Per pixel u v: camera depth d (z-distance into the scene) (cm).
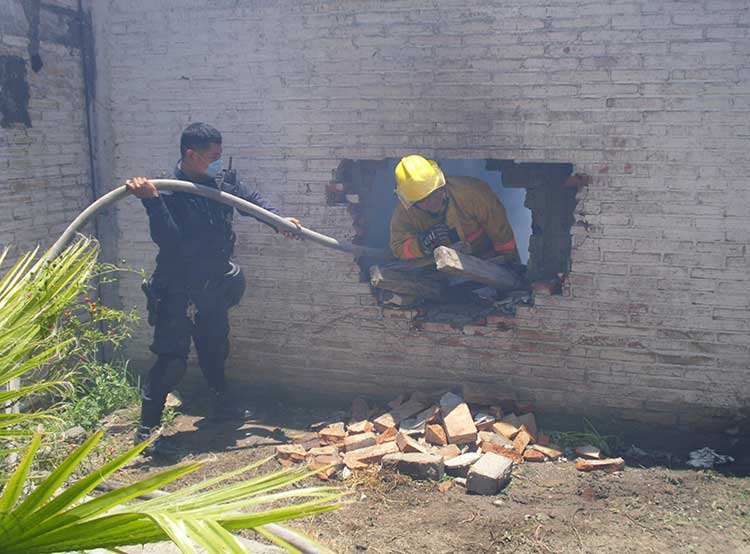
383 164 536
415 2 475
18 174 489
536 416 494
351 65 494
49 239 521
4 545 130
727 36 425
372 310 518
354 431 470
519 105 466
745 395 454
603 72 448
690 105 436
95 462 419
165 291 460
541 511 375
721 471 421
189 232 455
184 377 571
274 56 510
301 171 518
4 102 474
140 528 134
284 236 523
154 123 545
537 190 528
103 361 579
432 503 387
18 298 217
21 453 269
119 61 545
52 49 514
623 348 471
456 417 456
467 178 511
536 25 455
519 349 491
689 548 339
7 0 472
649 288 461
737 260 443
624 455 446
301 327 537
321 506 150
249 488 150
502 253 514
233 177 478
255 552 325
